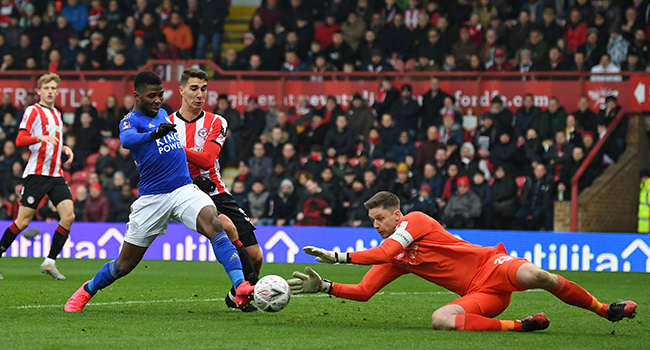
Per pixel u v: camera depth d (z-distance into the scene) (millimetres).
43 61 62969
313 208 48812
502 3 58188
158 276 34844
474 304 17438
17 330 16625
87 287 20328
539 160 48594
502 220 47500
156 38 61250
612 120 50469
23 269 38000
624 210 50406
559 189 48406
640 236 42062
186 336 16016
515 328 17312
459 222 47031
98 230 49344
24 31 63500
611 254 42562
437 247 18094
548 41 55500
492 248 18266
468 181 47312
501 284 17500
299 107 55562
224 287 29438
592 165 49625
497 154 50406
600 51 54312
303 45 59562
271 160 52781
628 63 53688
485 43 56781
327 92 55594
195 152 20359
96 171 54406
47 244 49688
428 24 58312
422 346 14953
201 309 21719
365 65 58094
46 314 19594
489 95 53344
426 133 53000
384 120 52812
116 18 64188
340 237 46125
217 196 20984
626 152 51125
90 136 56688
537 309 23312
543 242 43531
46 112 32062
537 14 57688
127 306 22234
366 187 48719
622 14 55812
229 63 60094
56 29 63375
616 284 33906
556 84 52281
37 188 32062
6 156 55688
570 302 17500
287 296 17297
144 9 62312
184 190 19016
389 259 17469
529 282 17031
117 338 15625
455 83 53719
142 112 19219
